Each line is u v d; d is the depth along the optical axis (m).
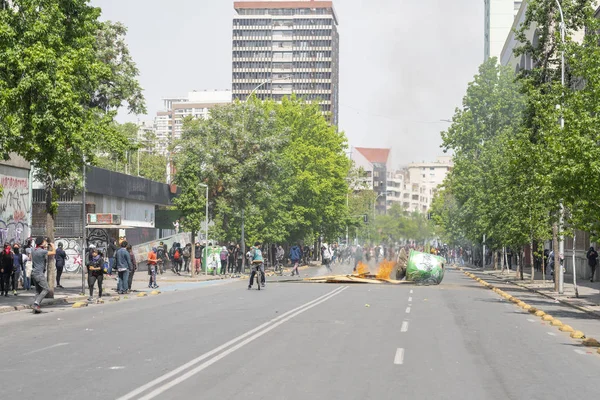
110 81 49.47
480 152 76.12
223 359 13.60
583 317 25.42
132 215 67.19
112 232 56.59
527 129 41.91
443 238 112.88
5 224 39.69
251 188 61.69
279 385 11.00
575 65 30.27
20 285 36.62
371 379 11.65
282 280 48.72
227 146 61.34
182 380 11.36
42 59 25.03
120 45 51.16
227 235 64.06
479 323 21.72
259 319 21.48
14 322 20.94
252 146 62.75
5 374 11.89
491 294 37.44
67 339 16.64
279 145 63.06
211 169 60.22
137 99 51.25
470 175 73.56
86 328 19.05
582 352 15.88
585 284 47.41
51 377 11.59
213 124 62.12
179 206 52.34
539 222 39.91
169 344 15.72
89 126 29.69
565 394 10.84
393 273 51.12
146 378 11.52
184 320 21.17
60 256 37.56
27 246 37.31
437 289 40.38
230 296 32.38
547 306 30.31
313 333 17.95
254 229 67.06
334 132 82.50
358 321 21.20
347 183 88.38
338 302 28.81
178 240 67.50
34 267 24.14
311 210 76.38
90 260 29.53
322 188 76.81
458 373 12.46
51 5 26.38
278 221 68.44
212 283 46.09
